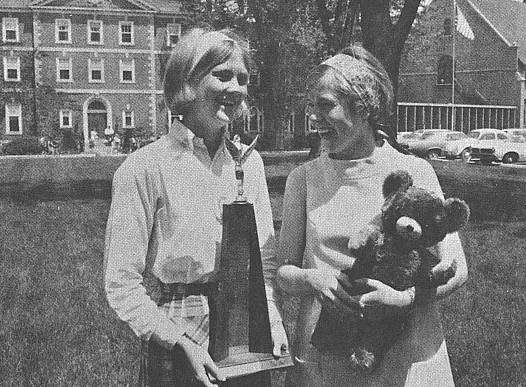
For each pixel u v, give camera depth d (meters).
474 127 49.91
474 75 55.03
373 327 2.25
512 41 53.88
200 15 26.16
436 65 56.47
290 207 2.63
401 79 58.47
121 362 4.89
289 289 2.44
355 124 2.37
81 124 49.03
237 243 2.36
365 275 2.22
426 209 2.16
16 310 6.34
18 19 47.75
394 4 24.12
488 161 32.78
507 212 13.73
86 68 48.94
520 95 52.78
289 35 26.83
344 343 2.28
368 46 14.20
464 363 4.76
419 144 36.06
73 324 5.84
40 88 47.53
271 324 2.45
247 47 2.52
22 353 5.07
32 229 11.93
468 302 6.46
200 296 2.45
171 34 50.41
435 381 2.32
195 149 2.49
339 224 2.44
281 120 41.91
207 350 2.37
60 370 4.72
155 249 2.47
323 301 2.29
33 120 48.00
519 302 6.53
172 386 2.36
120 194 2.42
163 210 2.44
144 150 2.48
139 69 49.84
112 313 6.14
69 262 8.75
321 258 2.47
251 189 2.62
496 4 56.47
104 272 2.41
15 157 41.41
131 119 50.00
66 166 31.27
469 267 8.27
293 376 2.58
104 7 48.69
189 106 2.48
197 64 2.39
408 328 2.32
